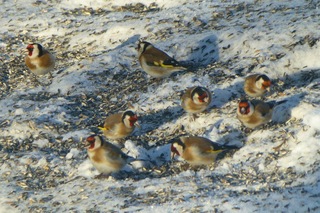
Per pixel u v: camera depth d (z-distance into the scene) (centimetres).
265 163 1272
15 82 1736
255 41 1666
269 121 1393
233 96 1524
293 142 1295
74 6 2045
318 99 1407
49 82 1708
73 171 1348
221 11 1862
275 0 1864
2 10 2059
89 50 1838
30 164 1385
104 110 1563
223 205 1165
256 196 1180
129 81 1664
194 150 1284
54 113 1545
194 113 1453
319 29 1647
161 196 1222
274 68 1582
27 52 1772
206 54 1702
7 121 1524
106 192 1261
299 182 1198
